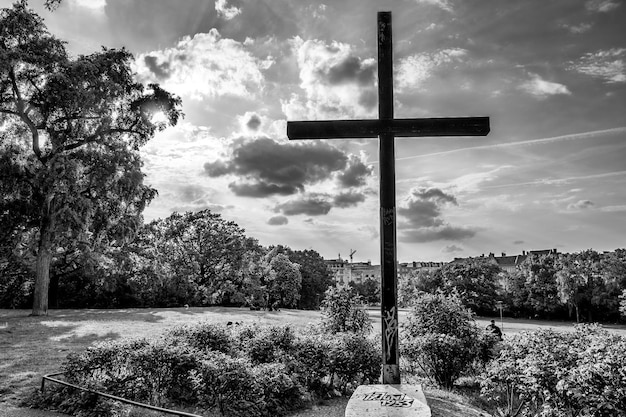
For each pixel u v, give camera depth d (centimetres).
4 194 2481
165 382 884
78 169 2464
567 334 903
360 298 1521
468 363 1209
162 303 4350
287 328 1146
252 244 5297
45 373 1005
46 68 2409
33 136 2597
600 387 649
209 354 933
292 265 6153
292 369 1011
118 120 2836
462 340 1202
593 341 766
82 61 2444
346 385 1084
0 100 2492
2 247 2828
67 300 3759
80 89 2391
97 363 871
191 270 4728
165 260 4597
